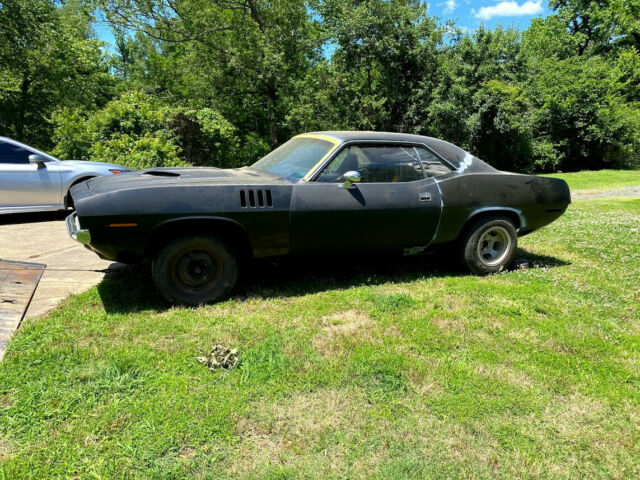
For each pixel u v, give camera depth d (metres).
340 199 4.14
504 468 2.12
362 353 3.07
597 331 3.62
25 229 7.08
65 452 2.06
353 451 2.18
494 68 22.66
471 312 3.89
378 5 21.59
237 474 2.00
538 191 5.10
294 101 22.83
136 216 3.49
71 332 3.22
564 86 24.66
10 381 2.58
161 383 2.63
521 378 2.88
